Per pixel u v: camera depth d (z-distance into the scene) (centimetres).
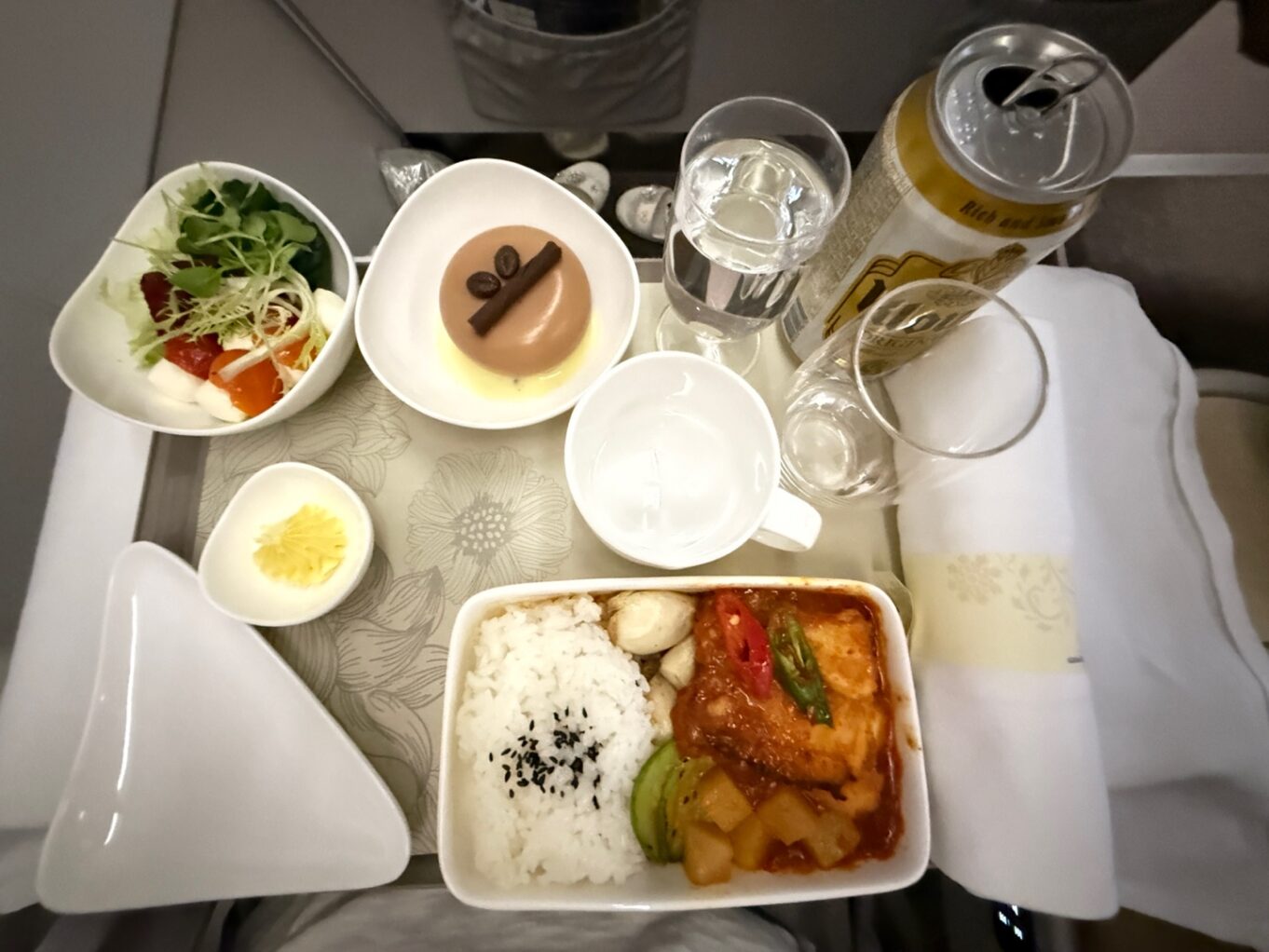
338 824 69
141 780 71
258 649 73
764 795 67
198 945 80
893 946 84
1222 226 92
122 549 78
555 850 65
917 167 55
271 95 93
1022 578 64
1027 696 62
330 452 82
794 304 81
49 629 76
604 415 76
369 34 92
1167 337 94
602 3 88
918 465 74
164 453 81
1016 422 69
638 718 70
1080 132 54
